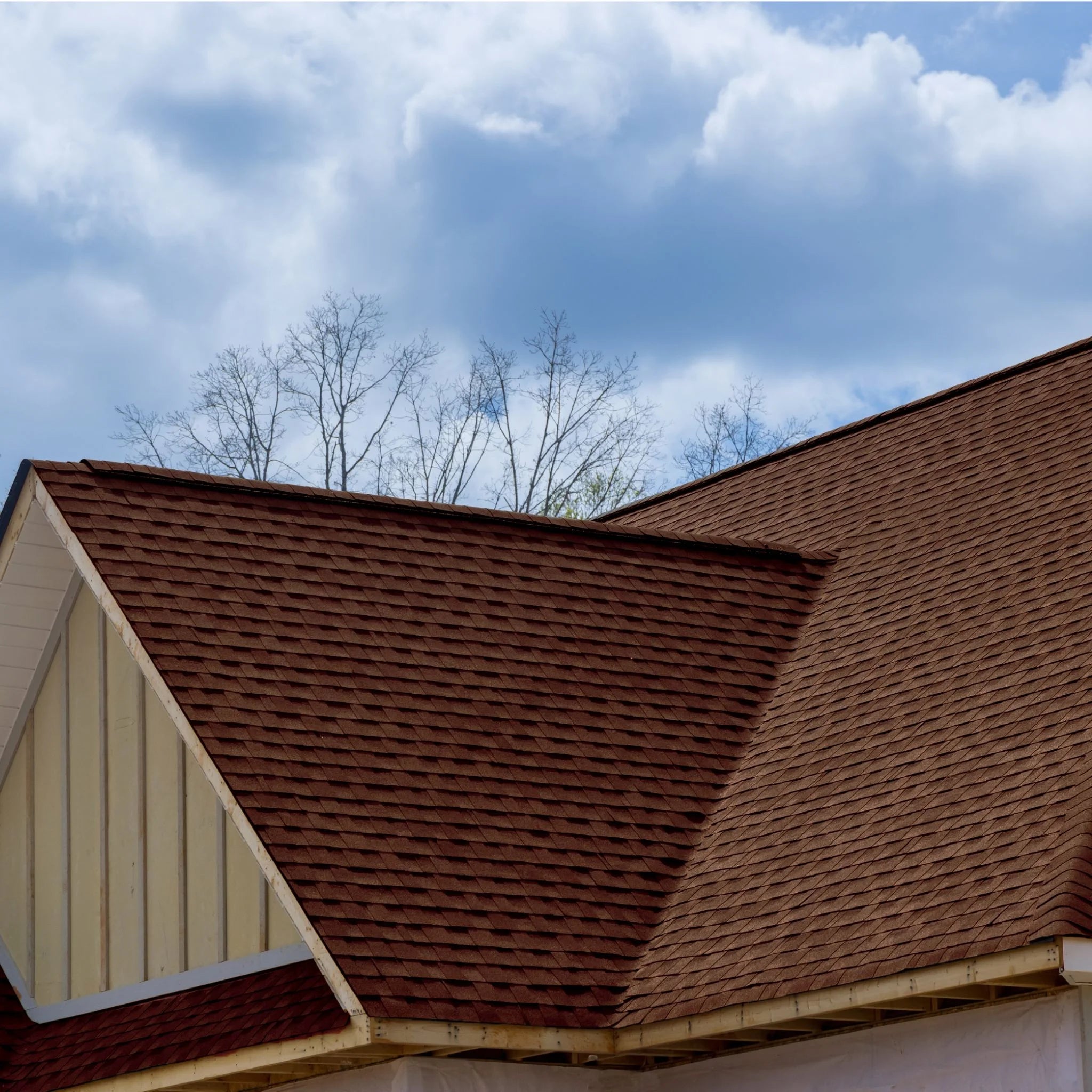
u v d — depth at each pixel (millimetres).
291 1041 17344
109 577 20609
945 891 16438
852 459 29047
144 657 19766
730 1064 18406
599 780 20688
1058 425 25719
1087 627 20016
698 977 17547
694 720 22219
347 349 58344
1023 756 18094
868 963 16031
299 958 19297
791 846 19094
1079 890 15008
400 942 17328
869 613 23672
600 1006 17703
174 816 21500
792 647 24062
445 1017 16766
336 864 17938
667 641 23469
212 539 22078
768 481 30156
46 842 23594
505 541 24469
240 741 18984
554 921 18469
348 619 21656
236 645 20375
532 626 22906
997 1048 16141
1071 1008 15586
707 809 20875
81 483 22094
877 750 20078
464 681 21406
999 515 24156
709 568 25250
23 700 24203
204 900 20766
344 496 23859
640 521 31656
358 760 19438
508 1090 18281
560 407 58906
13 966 23500
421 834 18828
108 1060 19953
